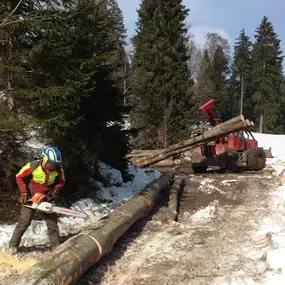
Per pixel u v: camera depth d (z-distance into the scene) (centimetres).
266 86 5306
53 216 557
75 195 856
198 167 1474
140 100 2714
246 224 758
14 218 686
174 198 923
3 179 762
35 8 750
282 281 439
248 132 1655
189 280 482
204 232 704
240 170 1556
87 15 778
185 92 2816
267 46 5647
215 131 1300
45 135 738
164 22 2922
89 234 534
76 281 450
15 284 379
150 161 1420
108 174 1083
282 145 3353
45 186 547
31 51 666
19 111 729
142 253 589
